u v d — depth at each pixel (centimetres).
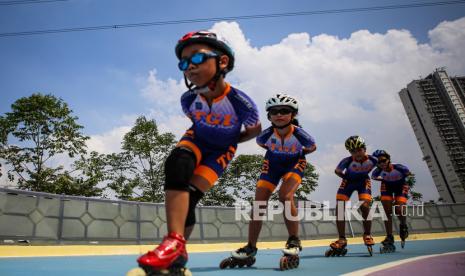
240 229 966
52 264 439
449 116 9619
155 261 179
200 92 247
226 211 959
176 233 198
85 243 686
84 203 714
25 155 2058
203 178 246
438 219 1326
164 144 2644
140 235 786
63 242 655
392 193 818
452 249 718
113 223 750
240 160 3025
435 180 9694
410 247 820
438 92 9844
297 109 463
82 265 436
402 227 809
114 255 654
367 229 626
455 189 9150
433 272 332
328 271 379
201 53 226
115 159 2511
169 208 206
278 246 963
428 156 9856
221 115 261
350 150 678
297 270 392
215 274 353
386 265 404
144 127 2586
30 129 2050
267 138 473
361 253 683
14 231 593
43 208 646
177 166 213
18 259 496
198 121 259
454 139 9431
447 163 9294
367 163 676
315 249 848
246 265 441
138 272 173
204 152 254
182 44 236
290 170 461
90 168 2220
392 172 810
